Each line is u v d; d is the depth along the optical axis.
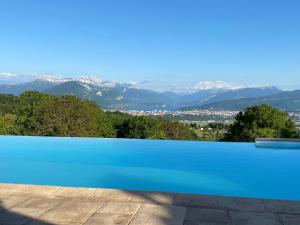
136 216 3.96
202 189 7.23
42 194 4.82
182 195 4.72
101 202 4.47
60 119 23.75
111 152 11.36
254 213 4.04
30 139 14.12
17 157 10.61
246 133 22.73
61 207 4.29
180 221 3.81
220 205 4.31
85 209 4.21
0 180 8.05
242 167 9.20
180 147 12.27
